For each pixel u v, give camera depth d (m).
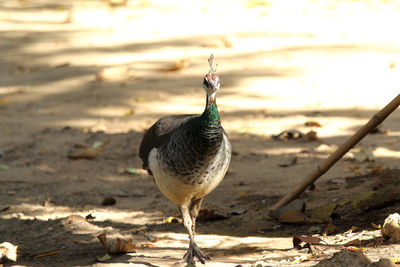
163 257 7.79
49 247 8.56
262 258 7.48
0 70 18.92
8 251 8.15
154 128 8.12
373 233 7.97
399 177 9.35
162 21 21.86
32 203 10.64
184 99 15.38
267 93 15.36
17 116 15.62
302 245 7.86
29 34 21.83
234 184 11.02
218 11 22.48
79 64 18.61
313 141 12.70
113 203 10.53
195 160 7.10
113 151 13.17
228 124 13.95
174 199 7.62
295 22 20.20
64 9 25.02
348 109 14.02
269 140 13.02
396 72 15.46
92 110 15.51
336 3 22.08
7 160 12.99
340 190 10.09
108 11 24.08
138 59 18.41
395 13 19.95
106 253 8.10
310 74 16.08
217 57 17.84
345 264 6.09
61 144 13.70
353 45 17.47
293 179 10.90
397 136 12.46
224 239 8.67
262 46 18.28
